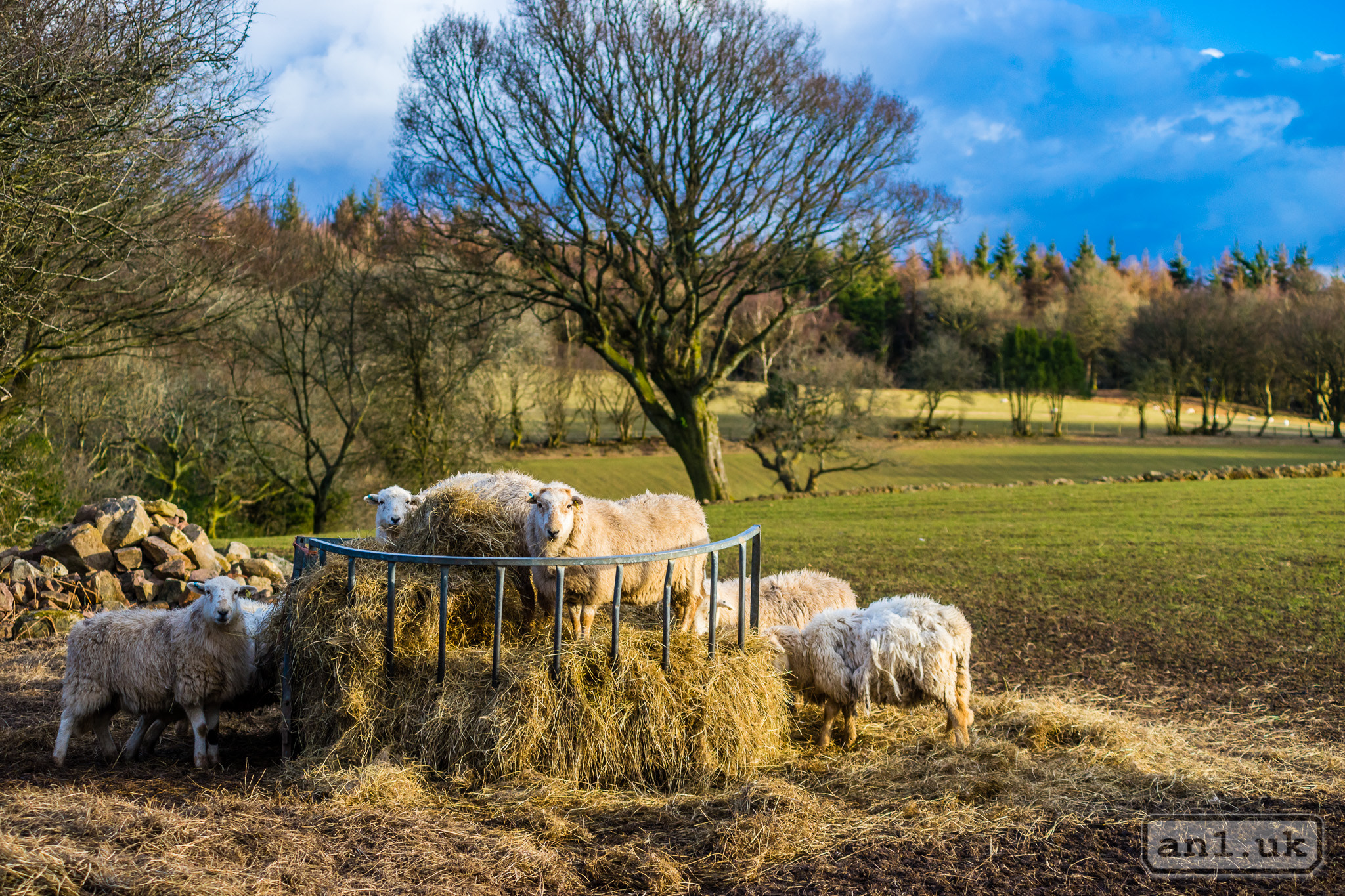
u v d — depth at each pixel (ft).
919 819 17.87
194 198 57.06
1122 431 239.09
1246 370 243.40
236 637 21.61
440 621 20.56
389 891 14.42
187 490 106.83
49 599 36.70
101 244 51.37
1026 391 234.99
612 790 19.74
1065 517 73.46
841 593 30.63
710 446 110.32
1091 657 35.01
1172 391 239.91
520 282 101.76
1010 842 16.92
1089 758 21.59
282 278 92.94
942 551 58.80
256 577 41.52
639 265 106.83
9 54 39.01
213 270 66.33
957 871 15.71
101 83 40.65
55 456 81.25
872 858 16.28
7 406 60.95
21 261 49.08
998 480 165.07
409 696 20.67
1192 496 84.64
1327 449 194.49
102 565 39.24
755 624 25.05
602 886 15.44
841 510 84.58
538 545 22.72
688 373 110.11
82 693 20.92
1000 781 19.71
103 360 89.20
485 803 18.60
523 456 179.83
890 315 323.37
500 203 93.71
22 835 14.97
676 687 21.04
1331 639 36.22
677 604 25.55
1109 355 333.62
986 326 319.88
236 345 81.35
